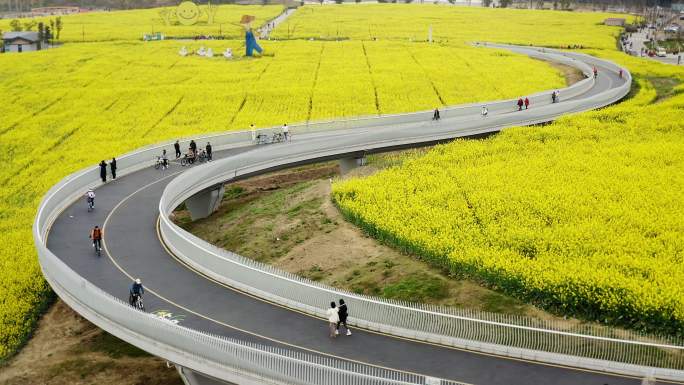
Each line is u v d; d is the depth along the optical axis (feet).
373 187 173.37
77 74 363.35
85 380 121.08
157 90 324.80
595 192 163.84
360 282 130.41
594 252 131.34
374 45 455.63
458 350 99.04
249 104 301.02
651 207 153.07
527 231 140.56
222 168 176.24
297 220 165.07
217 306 112.16
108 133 264.72
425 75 355.15
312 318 108.37
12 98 318.45
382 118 231.50
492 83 338.95
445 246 133.08
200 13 614.75
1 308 139.54
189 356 96.89
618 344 94.99
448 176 179.93
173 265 128.26
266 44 458.09
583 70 368.68
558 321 109.81
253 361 90.58
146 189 170.09
